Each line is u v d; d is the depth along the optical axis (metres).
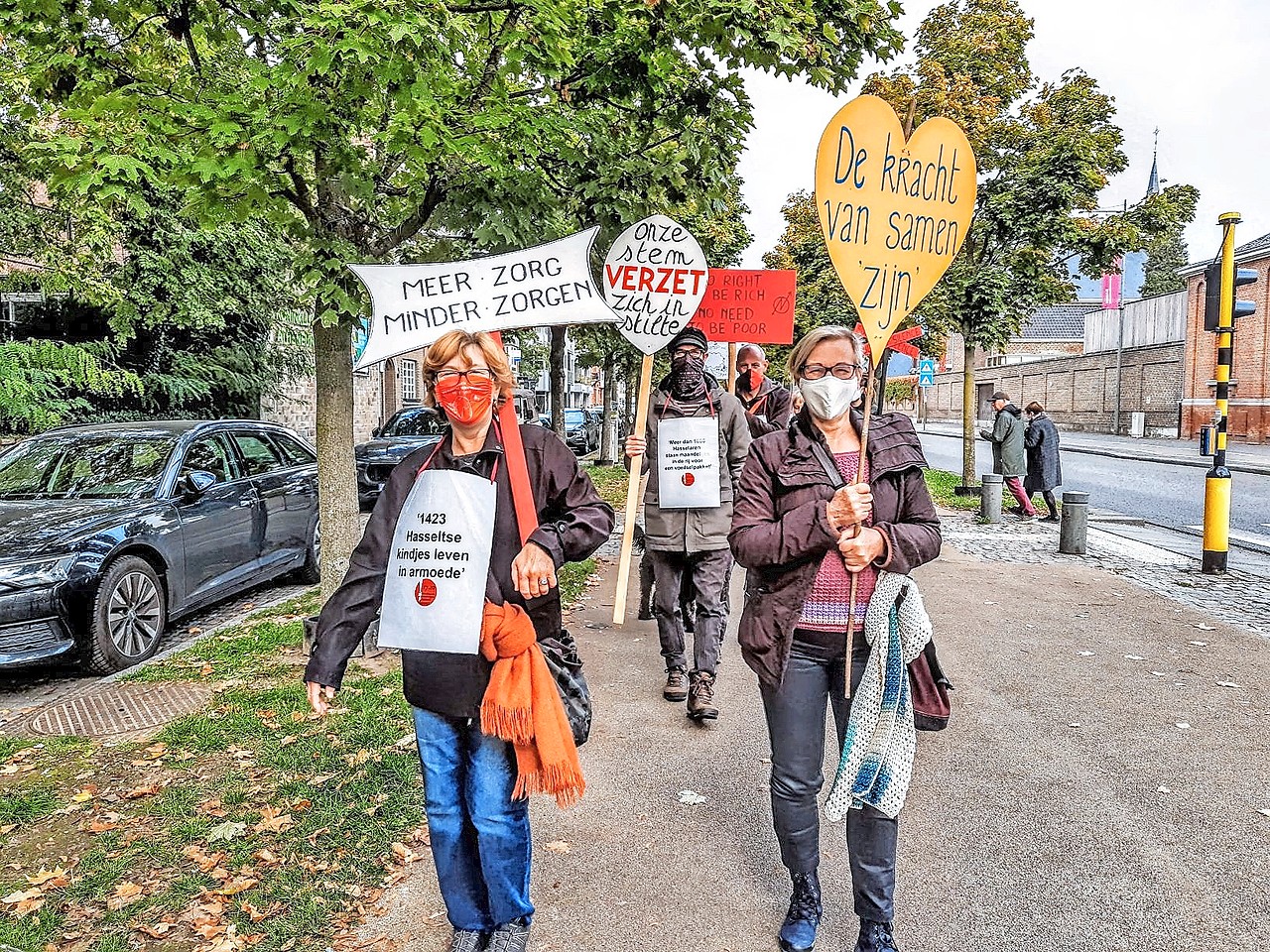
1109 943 2.91
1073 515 10.19
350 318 5.48
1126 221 13.97
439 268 3.92
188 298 14.27
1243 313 8.96
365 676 5.43
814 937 2.87
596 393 59.56
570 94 5.79
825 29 5.19
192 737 4.58
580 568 8.96
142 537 6.34
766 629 2.71
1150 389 42.69
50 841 3.62
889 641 2.62
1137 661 5.98
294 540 8.57
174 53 5.52
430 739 2.67
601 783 4.10
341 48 3.86
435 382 2.61
